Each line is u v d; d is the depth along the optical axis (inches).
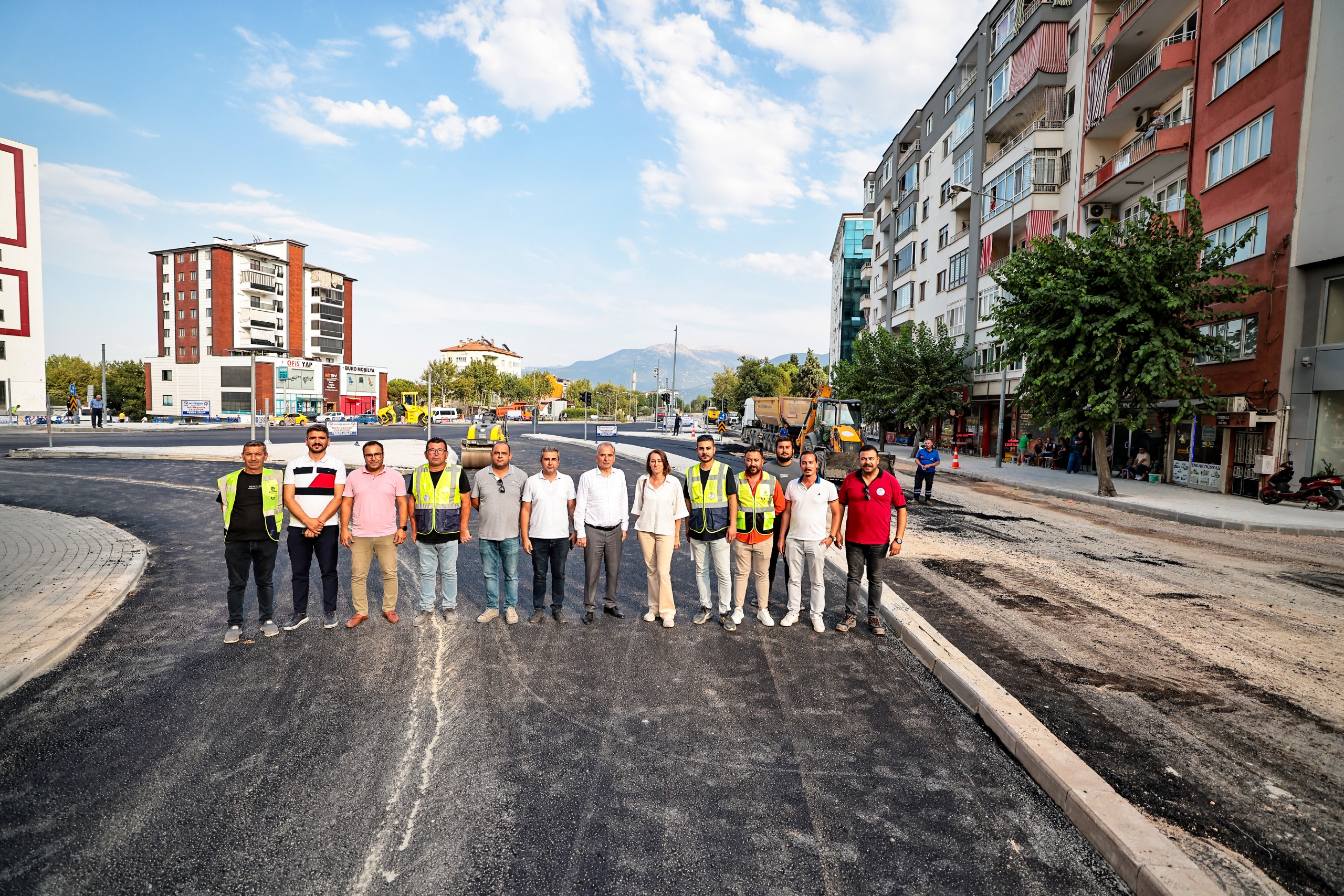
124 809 131.1
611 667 207.8
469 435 616.7
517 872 114.8
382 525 241.4
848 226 2456.9
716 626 251.3
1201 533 470.6
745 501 245.1
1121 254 607.8
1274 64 639.8
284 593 284.0
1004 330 709.3
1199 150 749.3
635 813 132.6
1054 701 183.5
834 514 246.8
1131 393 640.4
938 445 1423.5
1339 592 306.5
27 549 343.0
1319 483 574.9
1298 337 615.8
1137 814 127.4
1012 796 141.5
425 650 220.1
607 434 1261.1
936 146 1473.9
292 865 115.6
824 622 258.1
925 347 1160.2
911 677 204.5
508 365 5861.2
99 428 1581.0
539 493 244.8
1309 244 601.0
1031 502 624.4
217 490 577.0
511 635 236.8
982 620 255.4
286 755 152.0
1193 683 197.2
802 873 115.7
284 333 3147.1
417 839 123.0
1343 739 164.6
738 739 163.6
